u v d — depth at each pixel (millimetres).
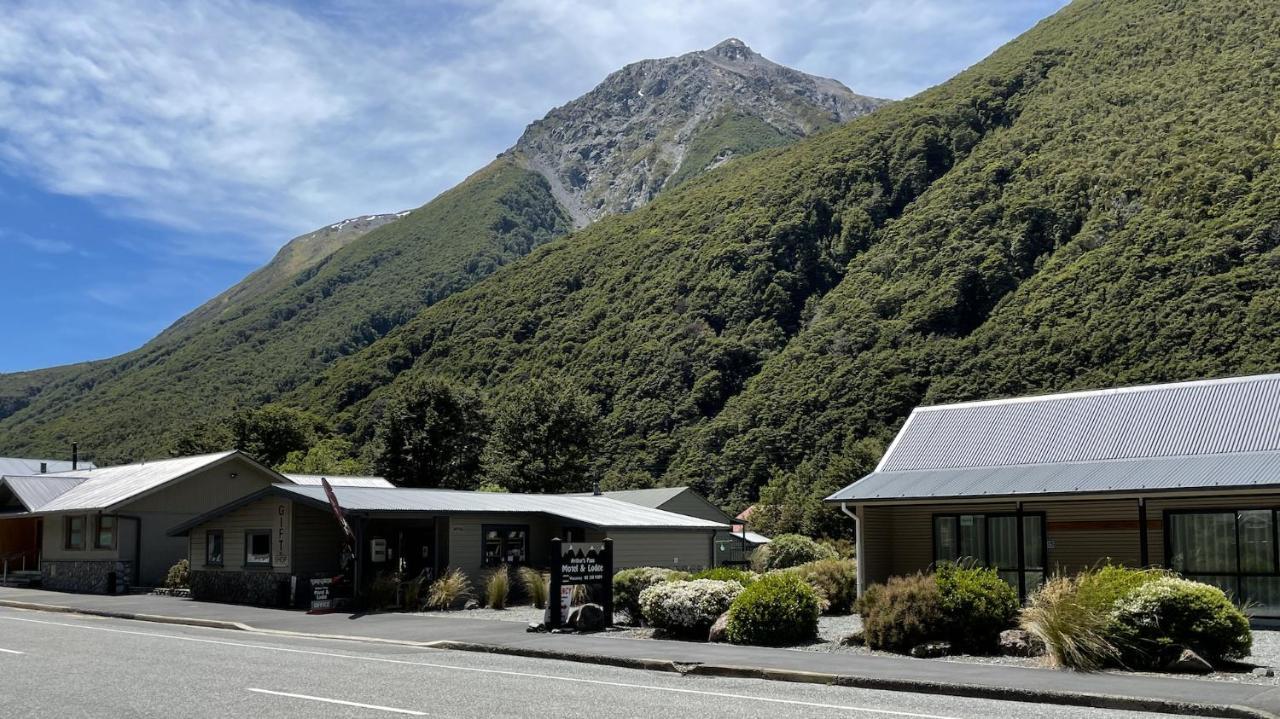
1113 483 19844
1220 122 80188
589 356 93000
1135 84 95438
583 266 112000
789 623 16656
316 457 63750
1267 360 54031
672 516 34938
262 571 27031
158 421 119688
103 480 37812
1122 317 63812
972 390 65375
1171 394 23062
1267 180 68875
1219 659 13070
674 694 10883
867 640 15867
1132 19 110500
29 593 32562
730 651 15422
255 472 36031
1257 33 92500
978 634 15094
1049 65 112312
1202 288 62000
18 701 10164
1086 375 61406
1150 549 20453
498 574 25906
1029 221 81562
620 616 21984
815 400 72000
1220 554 19641
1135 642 13062
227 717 9211
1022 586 21891
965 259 80188
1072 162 86438
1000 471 22469
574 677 12453
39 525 41281
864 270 89125
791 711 9695
